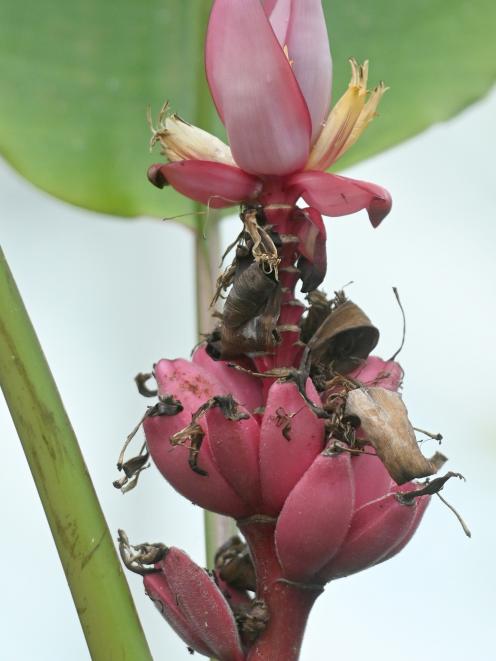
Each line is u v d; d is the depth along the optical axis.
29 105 1.31
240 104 0.93
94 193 1.30
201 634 0.96
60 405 0.98
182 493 0.96
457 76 1.31
